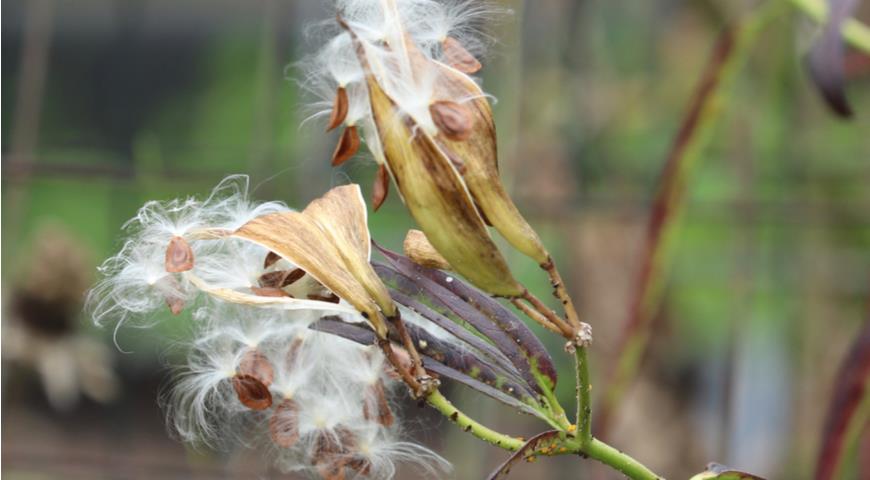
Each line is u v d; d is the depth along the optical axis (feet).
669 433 3.74
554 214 3.21
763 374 3.71
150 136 3.04
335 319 1.45
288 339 1.49
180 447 3.67
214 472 2.44
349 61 1.40
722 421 3.03
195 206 1.44
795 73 3.69
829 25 2.02
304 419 1.48
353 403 1.49
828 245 3.70
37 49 3.05
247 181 1.47
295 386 1.48
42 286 3.06
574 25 3.67
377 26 1.40
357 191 1.43
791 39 3.62
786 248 3.72
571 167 3.70
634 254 3.64
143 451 3.69
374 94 1.37
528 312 1.38
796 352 3.71
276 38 2.93
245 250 1.45
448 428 2.82
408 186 1.37
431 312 1.42
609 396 2.30
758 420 3.69
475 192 1.37
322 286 1.43
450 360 1.42
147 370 3.59
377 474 1.49
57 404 3.11
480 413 2.85
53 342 3.10
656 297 2.32
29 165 2.76
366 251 1.41
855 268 3.72
